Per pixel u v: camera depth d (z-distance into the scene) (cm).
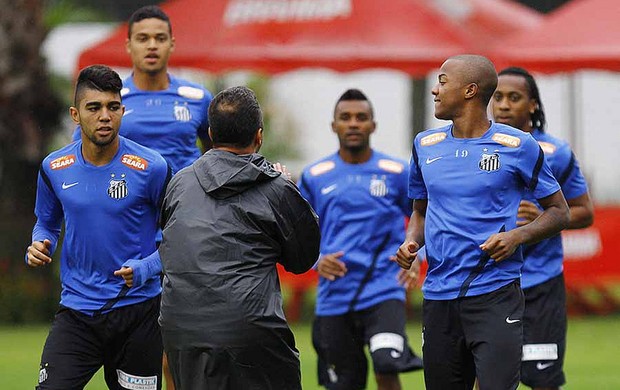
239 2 5894
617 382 4134
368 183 3331
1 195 6400
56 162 2592
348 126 3331
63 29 8656
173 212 2255
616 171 8838
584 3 5844
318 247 2322
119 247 2567
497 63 5650
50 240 2631
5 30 6328
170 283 2220
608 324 6138
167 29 3083
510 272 2441
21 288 6319
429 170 2497
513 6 6550
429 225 2502
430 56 5744
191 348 2194
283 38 5784
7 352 5044
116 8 8988
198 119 3119
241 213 2219
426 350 2505
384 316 3244
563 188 3038
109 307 2558
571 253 6022
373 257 3303
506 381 2384
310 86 9125
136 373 2603
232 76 7862
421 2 5884
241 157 2247
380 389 3238
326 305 3316
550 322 3023
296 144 8719
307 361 4741
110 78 2527
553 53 5634
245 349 2180
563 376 3059
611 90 8819
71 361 2539
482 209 2442
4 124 6353
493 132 2473
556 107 8744
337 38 5778
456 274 2450
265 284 2212
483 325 2412
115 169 2567
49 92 6494
